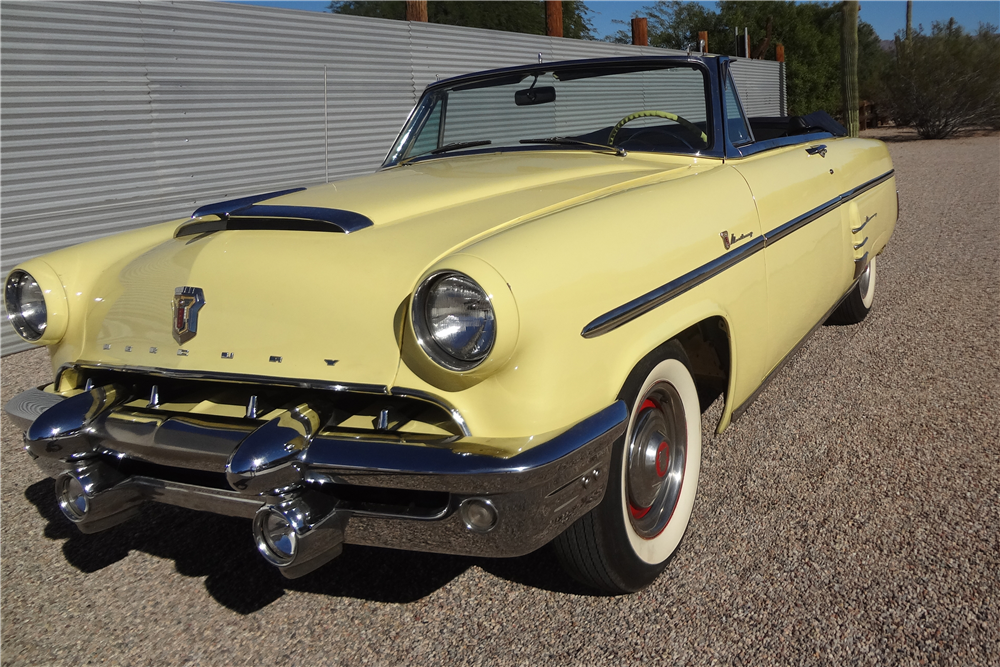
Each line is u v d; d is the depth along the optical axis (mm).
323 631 2158
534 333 1720
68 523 2893
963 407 3396
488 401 1746
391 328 1801
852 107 14320
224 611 2277
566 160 2951
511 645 2049
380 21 8906
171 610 2291
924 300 5246
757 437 3242
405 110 9398
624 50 12680
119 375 2273
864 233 4090
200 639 2143
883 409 3445
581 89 3281
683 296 2234
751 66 17797
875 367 4008
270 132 7879
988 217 8250
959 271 5973
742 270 2588
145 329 2145
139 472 2201
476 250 1742
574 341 1818
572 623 2129
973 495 2629
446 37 9781
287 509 1786
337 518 1863
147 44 6668
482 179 2590
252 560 2570
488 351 1663
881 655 1896
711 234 2416
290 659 2041
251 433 1824
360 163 8945
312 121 8305
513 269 1711
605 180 2564
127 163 6629
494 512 1716
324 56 8328
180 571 2516
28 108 5855
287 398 1972
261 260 2012
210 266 2066
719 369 2658
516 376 1736
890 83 23672
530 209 2160
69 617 2271
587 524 2035
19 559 2625
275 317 1928
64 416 2104
